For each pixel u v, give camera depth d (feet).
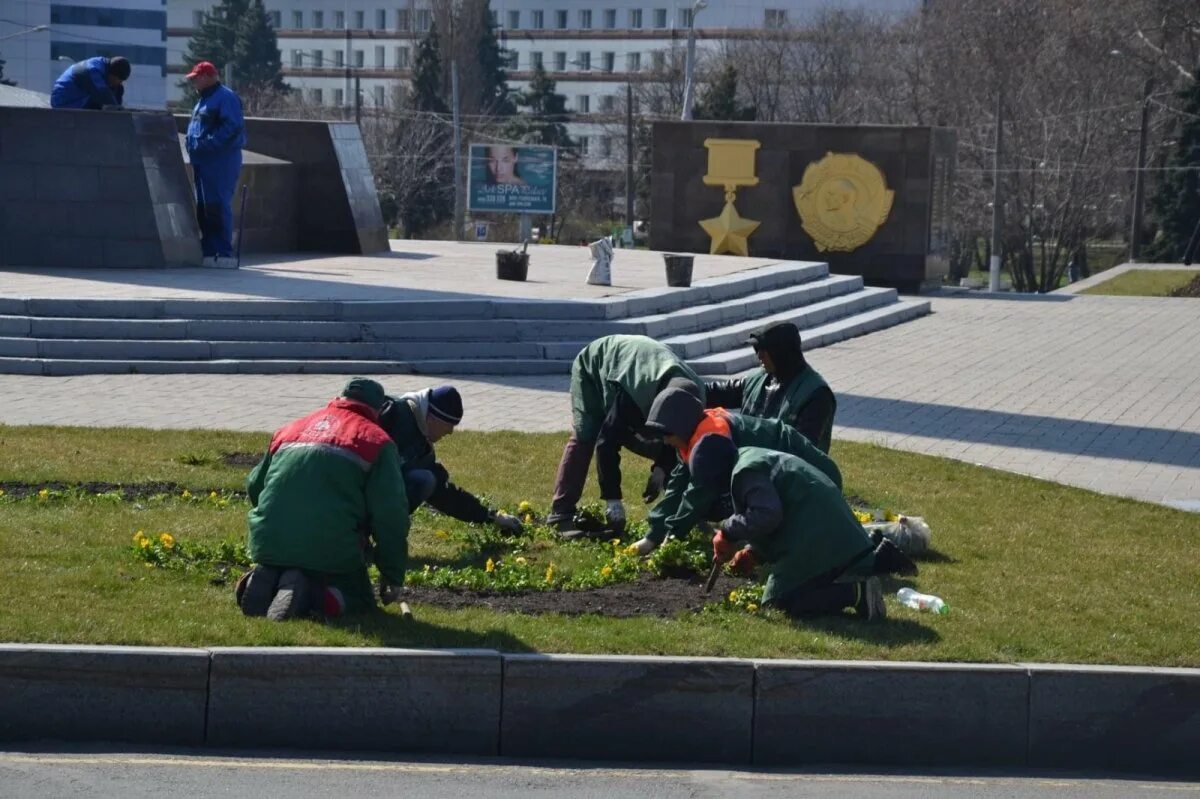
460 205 190.29
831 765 23.63
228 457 41.88
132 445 42.63
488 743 23.38
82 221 72.23
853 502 38.58
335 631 24.79
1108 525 37.65
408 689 23.26
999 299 103.04
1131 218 210.38
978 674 23.97
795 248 105.50
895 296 93.45
